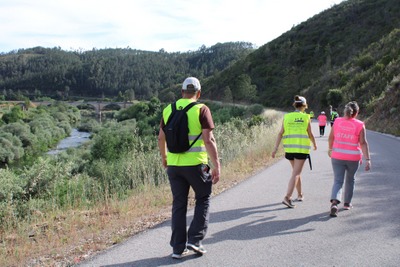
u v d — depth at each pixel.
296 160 7.05
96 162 16.94
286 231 5.65
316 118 54.78
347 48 86.12
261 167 11.99
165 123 4.72
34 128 60.34
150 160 11.02
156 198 8.05
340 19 100.56
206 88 113.69
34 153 45.47
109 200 8.36
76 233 5.80
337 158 6.62
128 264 4.52
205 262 4.56
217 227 5.89
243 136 16.23
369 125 31.31
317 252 4.82
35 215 7.45
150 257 4.73
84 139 66.31
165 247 5.06
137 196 8.27
